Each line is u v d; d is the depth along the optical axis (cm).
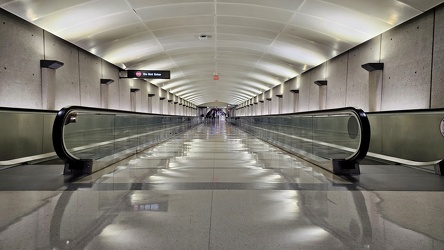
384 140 737
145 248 233
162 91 2844
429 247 236
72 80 1141
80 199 362
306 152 732
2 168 564
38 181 456
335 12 924
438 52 766
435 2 743
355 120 662
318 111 632
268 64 1902
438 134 574
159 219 296
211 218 299
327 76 1473
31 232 262
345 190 410
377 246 238
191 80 2862
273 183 452
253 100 4106
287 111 2225
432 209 328
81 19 940
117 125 733
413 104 855
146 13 991
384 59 994
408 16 835
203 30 1240
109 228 272
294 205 342
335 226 279
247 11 1005
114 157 664
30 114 657
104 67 1430
